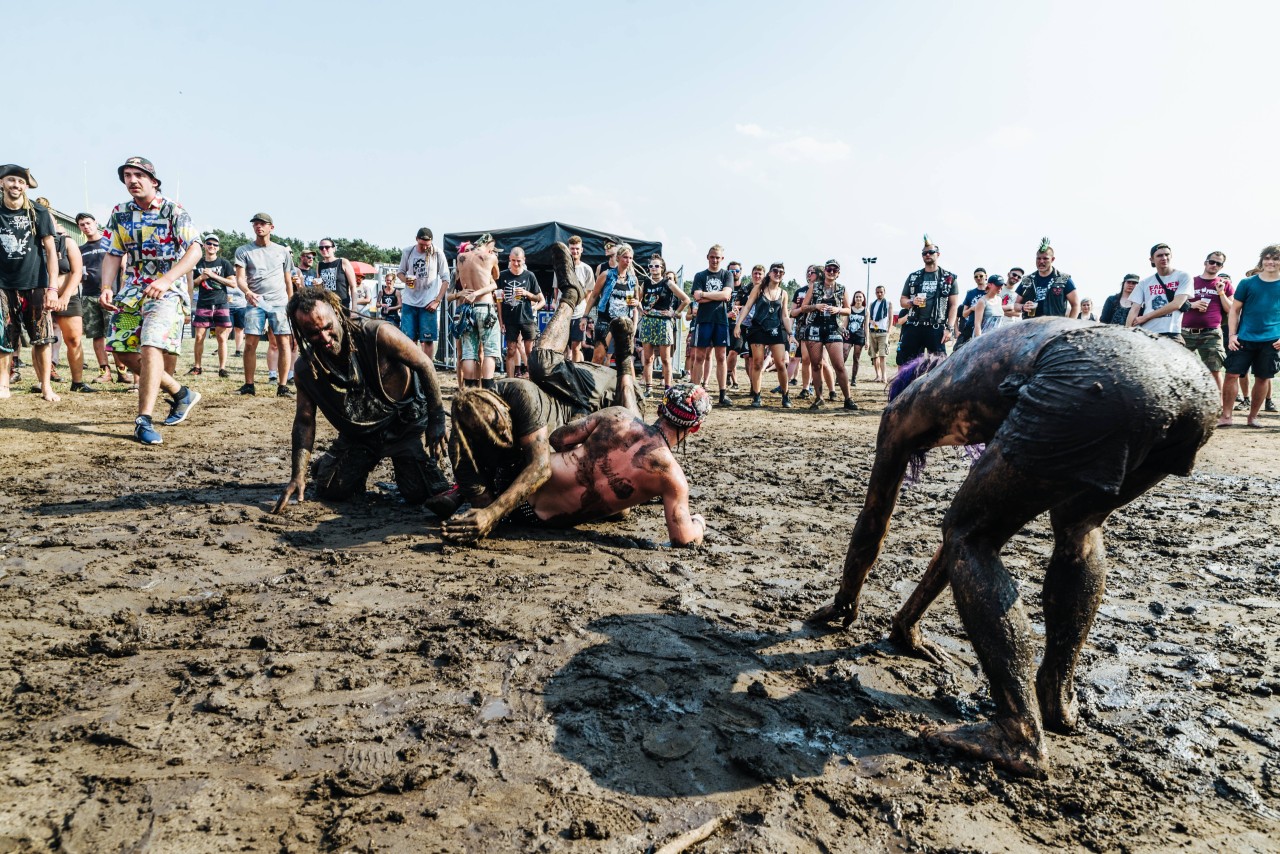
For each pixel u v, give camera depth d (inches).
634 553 175.6
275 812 82.4
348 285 534.6
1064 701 104.7
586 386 206.4
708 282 478.9
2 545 163.5
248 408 375.2
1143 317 414.0
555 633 128.6
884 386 682.2
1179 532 206.4
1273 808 90.1
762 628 135.1
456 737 97.5
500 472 194.2
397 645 122.7
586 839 80.3
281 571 155.3
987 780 92.7
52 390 369.7
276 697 105.6
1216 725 108.0
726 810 86.3
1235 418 451.2
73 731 95.7
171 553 161.9
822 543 190.7
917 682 117.1
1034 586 162.4
